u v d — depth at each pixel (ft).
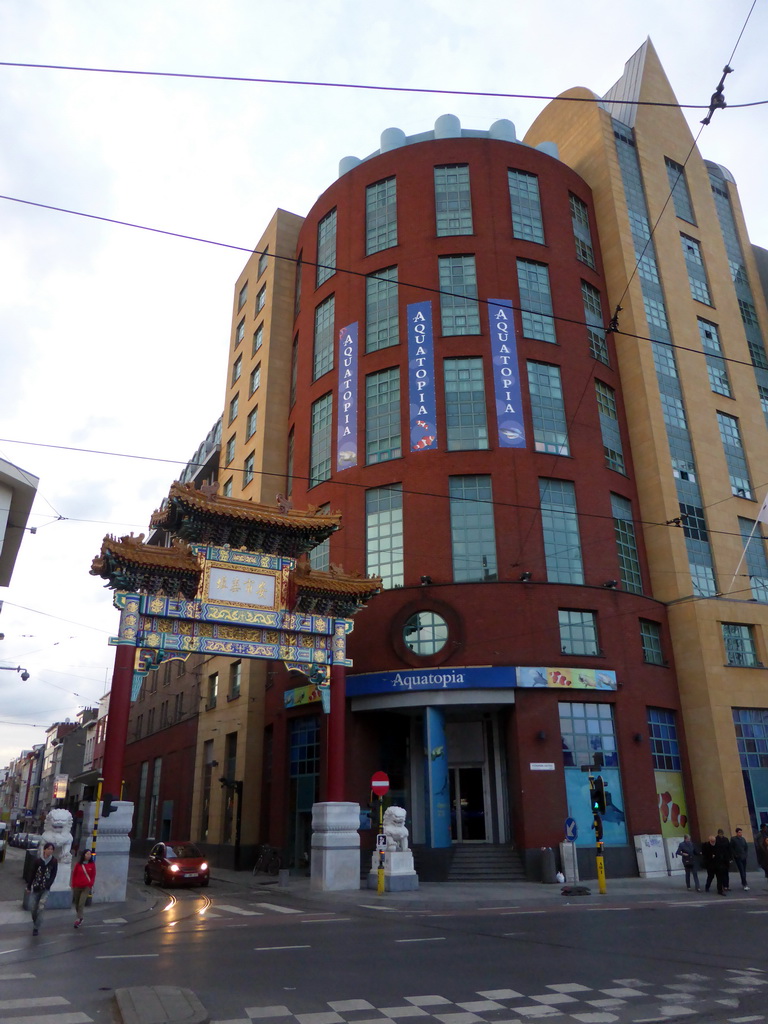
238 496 142.82
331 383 116.26
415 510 100.42
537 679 90.63
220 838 124.06
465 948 41.14
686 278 132.36
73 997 29.81
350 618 89.20
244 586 82.17
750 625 110.63
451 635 93.45
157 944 43.68
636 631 100.89
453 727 100.48
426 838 89.56
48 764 354.33
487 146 118.62
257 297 152.76
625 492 110.63
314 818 81.61
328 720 84.23
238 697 125.90
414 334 108.58
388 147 129.29
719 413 126.21
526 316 110.63
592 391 111.65
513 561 96.99
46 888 49.01
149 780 174.29
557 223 118.42
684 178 142.41
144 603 76.74
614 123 135.13
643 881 83.76
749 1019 26.73
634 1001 29.40
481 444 102.89
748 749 103.24
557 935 45.65
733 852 76.69
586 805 89.56
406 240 114.42
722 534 115.14
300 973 34.53
